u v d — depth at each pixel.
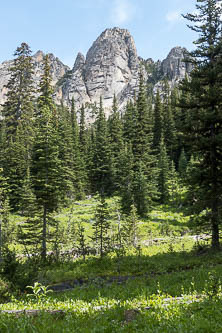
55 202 23.88
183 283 9.02
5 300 9.32
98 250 21.41
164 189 47.72
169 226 34.19
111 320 5.47
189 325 4.82
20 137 47.84
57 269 15.93
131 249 21.22
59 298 8.91
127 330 4.99
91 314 5.93
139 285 9.66
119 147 63.66
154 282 10.05
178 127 18.33
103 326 5.13
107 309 6.18
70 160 55.88
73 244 24.73
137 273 13.71
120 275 13.65
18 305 7.32
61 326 5.25
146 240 28.14
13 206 45.78
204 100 17.97
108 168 55.97
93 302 7.12
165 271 13.16
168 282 9.84
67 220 38.78
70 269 15.86
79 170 58.78
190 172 18.75
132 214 28.09
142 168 46.53
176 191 47.81
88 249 22.14
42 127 25.59
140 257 17.03
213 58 18.50
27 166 46.78
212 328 4.70
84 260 17.92
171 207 43.78
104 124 65.94
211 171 17.50
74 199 53.53
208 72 17.58
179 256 16.94
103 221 20.53
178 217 38.50
